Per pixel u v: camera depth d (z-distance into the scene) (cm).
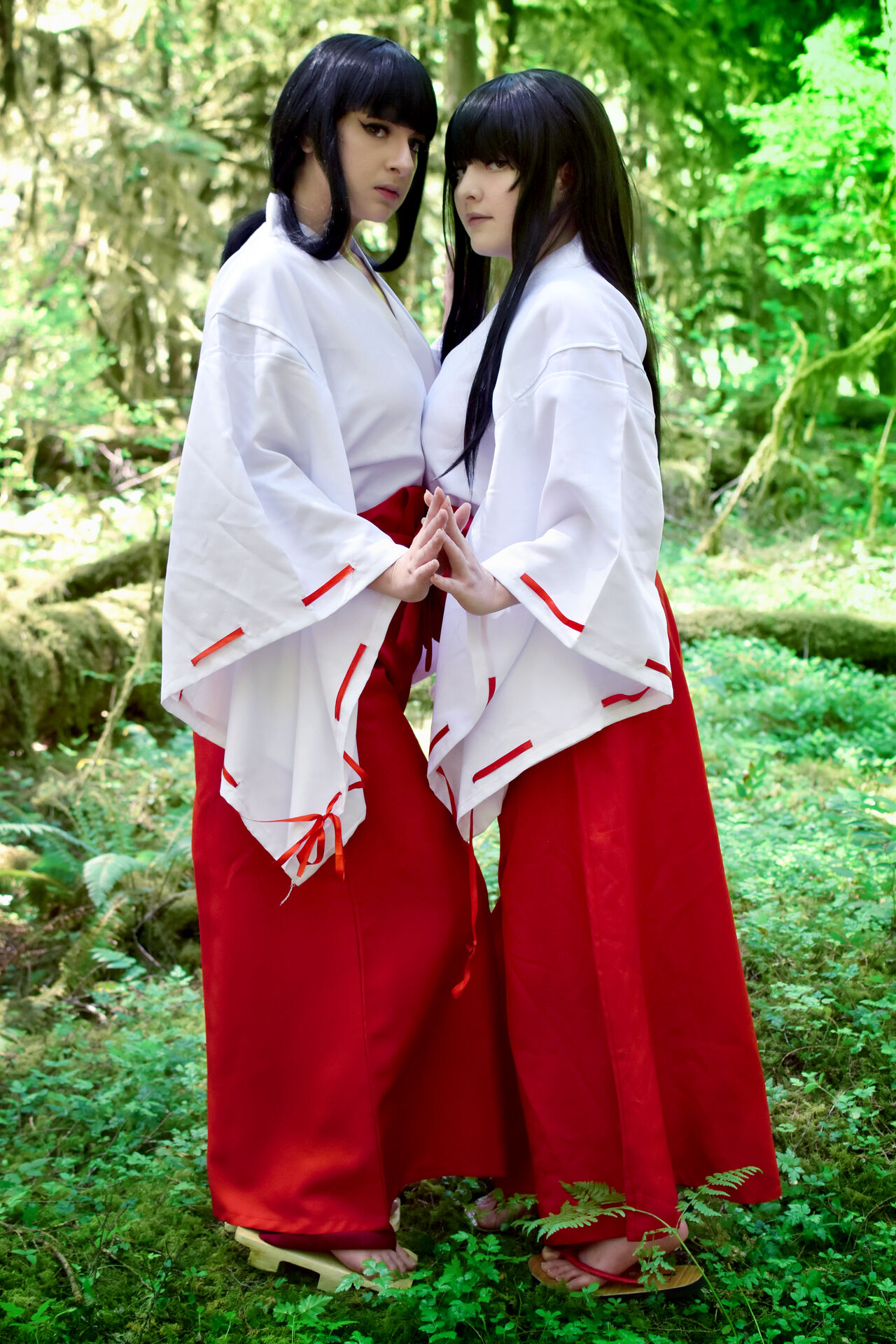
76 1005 310
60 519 658
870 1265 203
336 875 206
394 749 211
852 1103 244
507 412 201
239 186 871
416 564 191
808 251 896
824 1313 191
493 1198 227
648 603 199
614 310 200
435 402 217
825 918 318
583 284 199
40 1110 262
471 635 203
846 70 771
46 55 787
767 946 304
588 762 202
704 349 1065
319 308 205
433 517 189
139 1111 252
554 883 203
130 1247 215
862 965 300
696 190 1020
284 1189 206
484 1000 217
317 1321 193
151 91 834
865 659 598
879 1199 222
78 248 793
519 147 198
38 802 408
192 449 196
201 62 855
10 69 746
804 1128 242
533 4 928
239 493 193
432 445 217
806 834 375
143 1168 240
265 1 827
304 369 199
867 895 329
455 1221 226
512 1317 198
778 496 913
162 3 805
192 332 870
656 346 215
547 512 197
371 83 197
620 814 201
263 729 204
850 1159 232
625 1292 199
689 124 1029
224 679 208
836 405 1079
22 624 472
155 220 843
